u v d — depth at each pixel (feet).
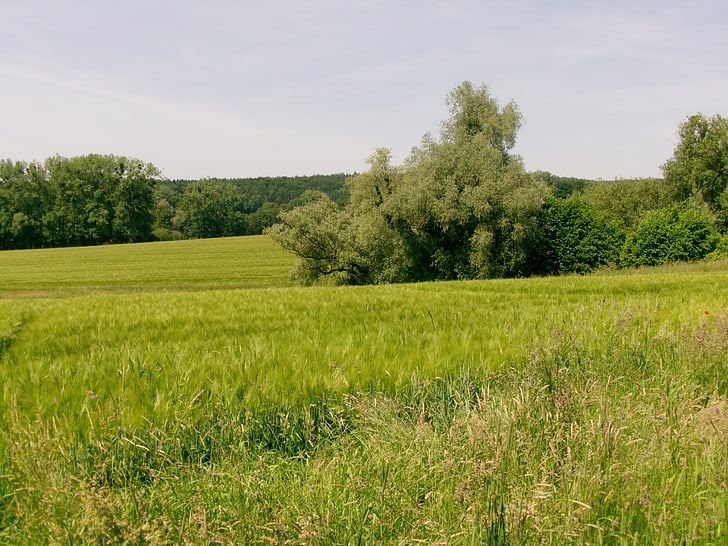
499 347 19.17
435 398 15.17
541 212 110.22
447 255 103.60
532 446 9.59
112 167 388.78
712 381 14.61
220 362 17.74
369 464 10.21
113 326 34.17
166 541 7.26
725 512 8.10
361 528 8.27
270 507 8.71
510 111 121.90
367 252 110.93
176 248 294.05
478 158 104.63
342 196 609.01
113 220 379.96
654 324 21.33
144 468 10.46
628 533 7.43
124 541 7.24
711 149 177.68
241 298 52.60
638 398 13.07
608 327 22.04
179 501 9.20
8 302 64.54
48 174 378.53
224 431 12.49
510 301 41.73
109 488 8.60
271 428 13.35
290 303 45.03
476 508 7.55
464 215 98.27
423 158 108.68
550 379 14.19
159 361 18.54
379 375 16.11
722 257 105.40
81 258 246.68
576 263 109.60
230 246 299.17
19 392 13.96
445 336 22.07
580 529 7.51
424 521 8.05
